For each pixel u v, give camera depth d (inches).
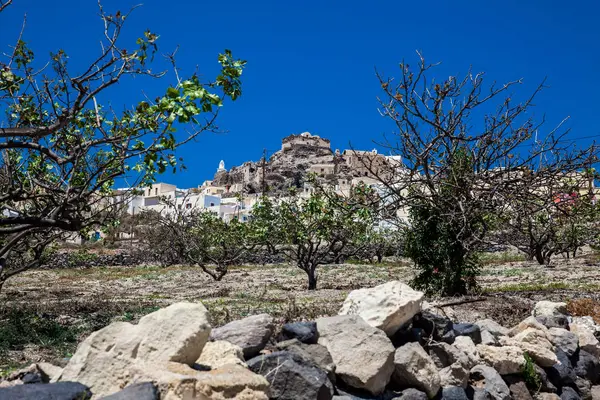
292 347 214.7
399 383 231.6
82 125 392.2
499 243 587.8
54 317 534.3
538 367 291.3
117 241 2177.7
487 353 278.4
